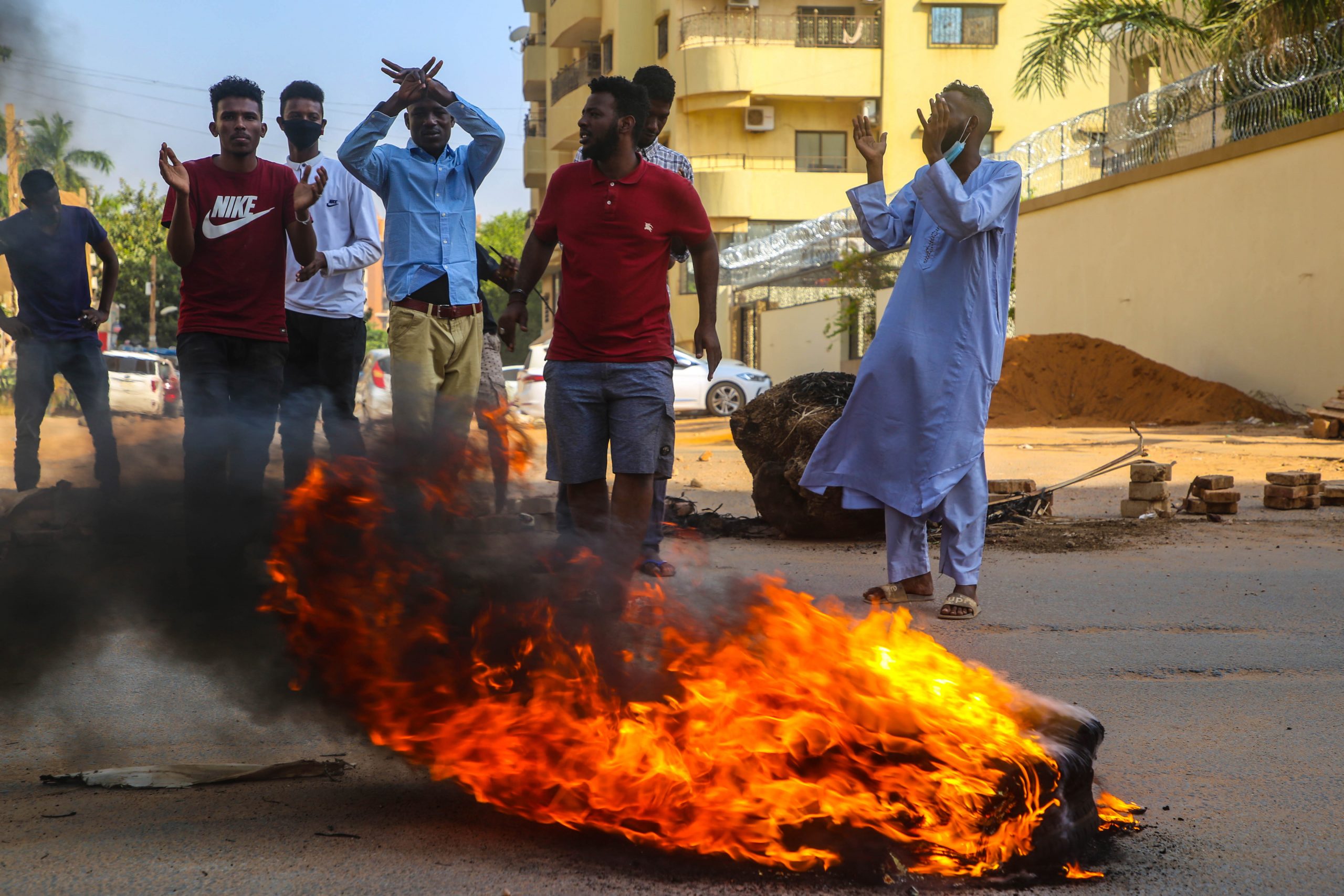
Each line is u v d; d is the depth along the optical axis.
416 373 5.29
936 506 4.67
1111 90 25.39
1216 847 2.39
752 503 8.48
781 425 6.69
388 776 2.75
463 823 2.45
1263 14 17.67
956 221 4.38
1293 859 2.33
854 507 4.81
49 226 6.48
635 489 4.11
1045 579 5.47
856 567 5.74
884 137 4.85
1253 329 17.47
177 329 5.00
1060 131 23.23
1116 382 18.42
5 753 2.88
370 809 2.53
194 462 3.72
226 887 2.12
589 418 4.11
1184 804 2.64
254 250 4.99
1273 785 2.76
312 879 2.16
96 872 2.19
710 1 36.78
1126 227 20.44
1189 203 18.83
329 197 5.82
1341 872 2.27
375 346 61.31
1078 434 14.81
